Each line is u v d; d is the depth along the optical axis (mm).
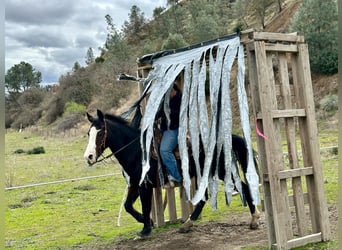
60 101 49906
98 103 44625
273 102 5027
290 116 5125
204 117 5465
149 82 6352
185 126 5680
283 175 4961
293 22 26828
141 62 6957
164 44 37188
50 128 45062
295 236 5680
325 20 24641
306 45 5324
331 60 24016
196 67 5680
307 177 5301
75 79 49844
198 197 5223
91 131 6031
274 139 4953
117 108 40469
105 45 63750
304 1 26844
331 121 19609
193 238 6121
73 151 26078
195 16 46375
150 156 6055
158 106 5777
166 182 6086
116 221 8297
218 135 5305
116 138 6109
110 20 57062
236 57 5707
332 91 22844
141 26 68188
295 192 5180
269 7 41375
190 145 5883
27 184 14555
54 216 9289
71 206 10305
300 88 5309
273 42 5125
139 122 6605
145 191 6246
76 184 13492
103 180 13945
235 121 21078
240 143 5719
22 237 7559
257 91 4984
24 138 41094
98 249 6219
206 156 5387
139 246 6055
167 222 7223
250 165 5043
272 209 4934
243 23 39562
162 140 5984
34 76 76750
